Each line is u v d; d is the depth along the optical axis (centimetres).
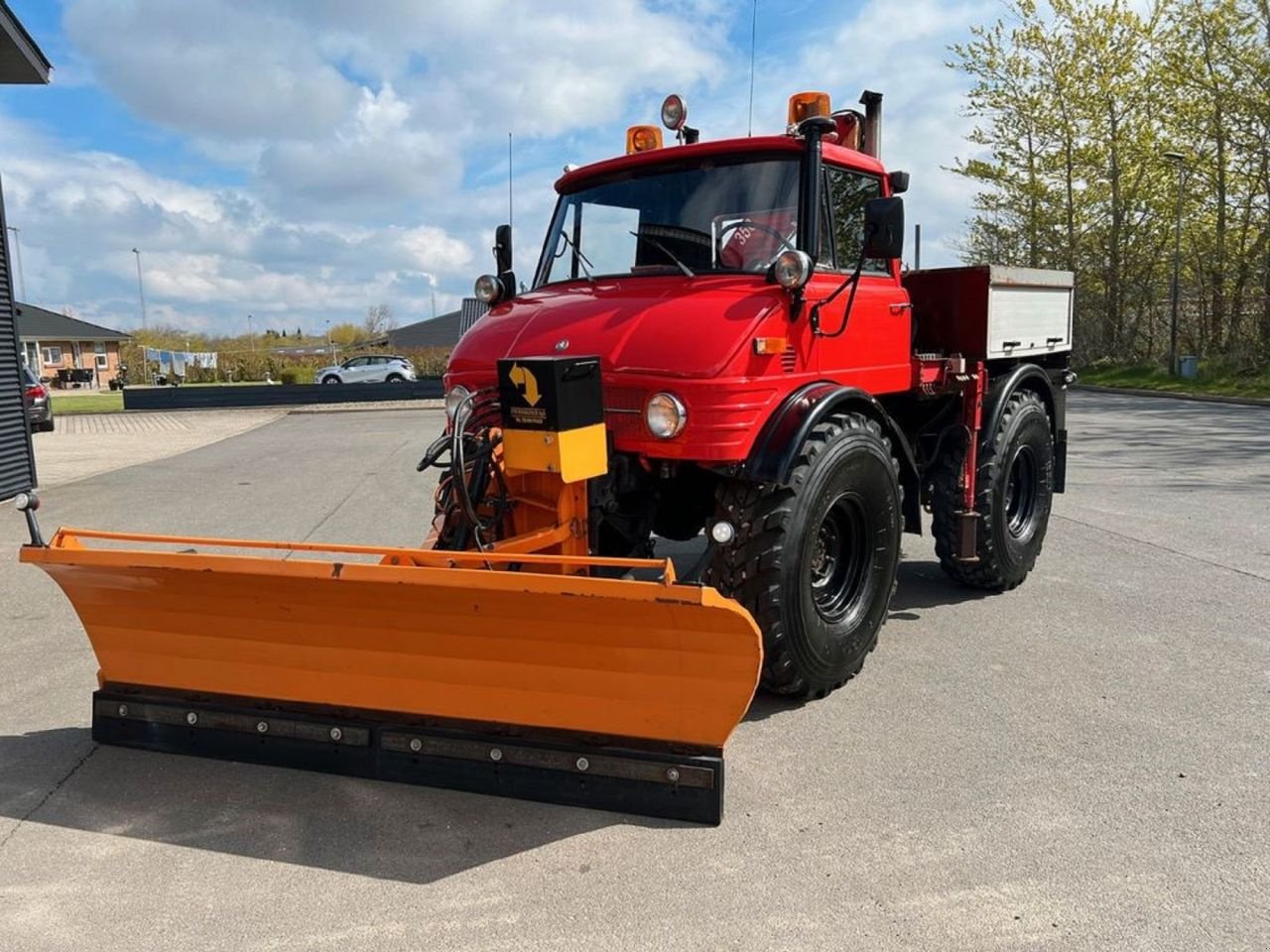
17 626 538
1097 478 993
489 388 376
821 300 388
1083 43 2634
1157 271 2662
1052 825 299
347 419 2230
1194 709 389
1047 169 2786
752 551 358
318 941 248
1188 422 1559
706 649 279
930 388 491
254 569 302
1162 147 2545
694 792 300
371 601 306
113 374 5934
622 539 402
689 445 344
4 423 1021
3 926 256
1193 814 304
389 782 332
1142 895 260
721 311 359
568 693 307
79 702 418
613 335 365
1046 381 601
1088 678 425
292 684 341
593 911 258
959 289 512
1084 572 611
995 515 529
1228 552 656
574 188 470
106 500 1002
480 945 245
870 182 452
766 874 275
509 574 277
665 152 431
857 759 348
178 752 356
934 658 454
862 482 394
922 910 255
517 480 362
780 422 359
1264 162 2234
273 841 298
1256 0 2214
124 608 347
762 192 408
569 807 315
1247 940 240
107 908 264
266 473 1213
